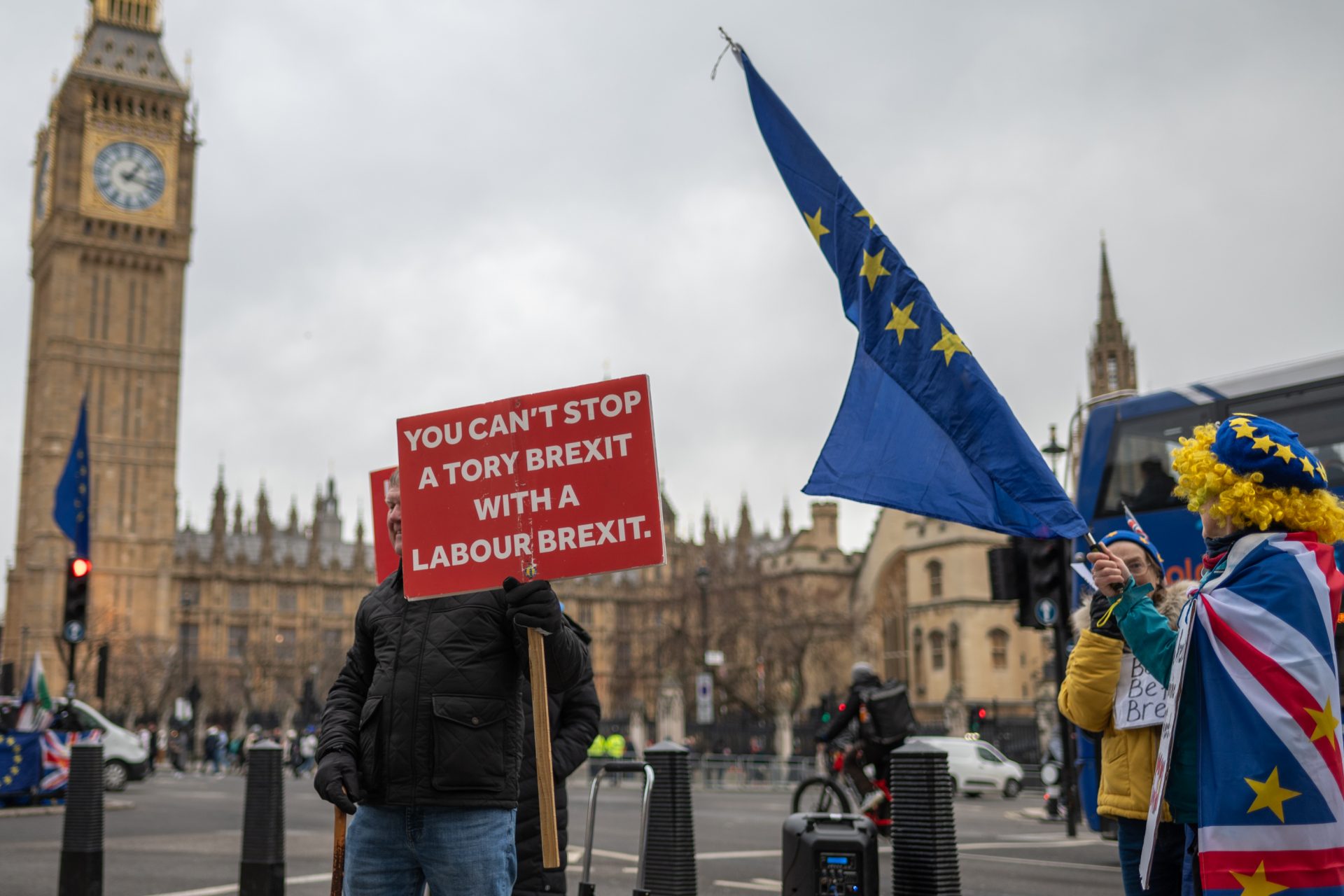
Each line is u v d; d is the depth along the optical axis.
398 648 4.57
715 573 66.00
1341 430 12.48
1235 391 13.45
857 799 14.45
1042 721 39.69
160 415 114.19
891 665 79.94
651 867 8.41
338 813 4.98
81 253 113.00
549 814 4.35
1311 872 3.87
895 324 5.59
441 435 4.85
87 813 9.77
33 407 120.31
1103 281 101.12
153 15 120.44
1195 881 4.46
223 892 11.07
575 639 4.75
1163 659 4.39
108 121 115.19
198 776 49.34
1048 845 15.47
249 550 138.00
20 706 25.67
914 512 5.34
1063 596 15.91
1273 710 3.96
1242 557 4.19
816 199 5.98
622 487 4.71
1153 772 4.90
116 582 110.69
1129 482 14.27
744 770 39.94
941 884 7.10
